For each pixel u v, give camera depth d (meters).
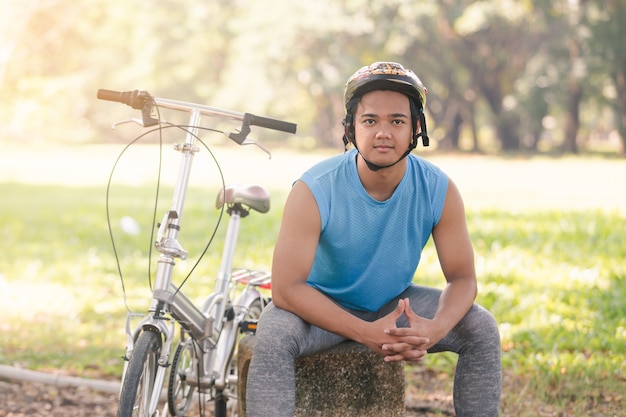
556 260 11.88
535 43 53.88
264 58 55.88
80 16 60.03
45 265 12.45
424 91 3.93
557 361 6.58
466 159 48.38
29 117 51.88
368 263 4.14
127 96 4.27
